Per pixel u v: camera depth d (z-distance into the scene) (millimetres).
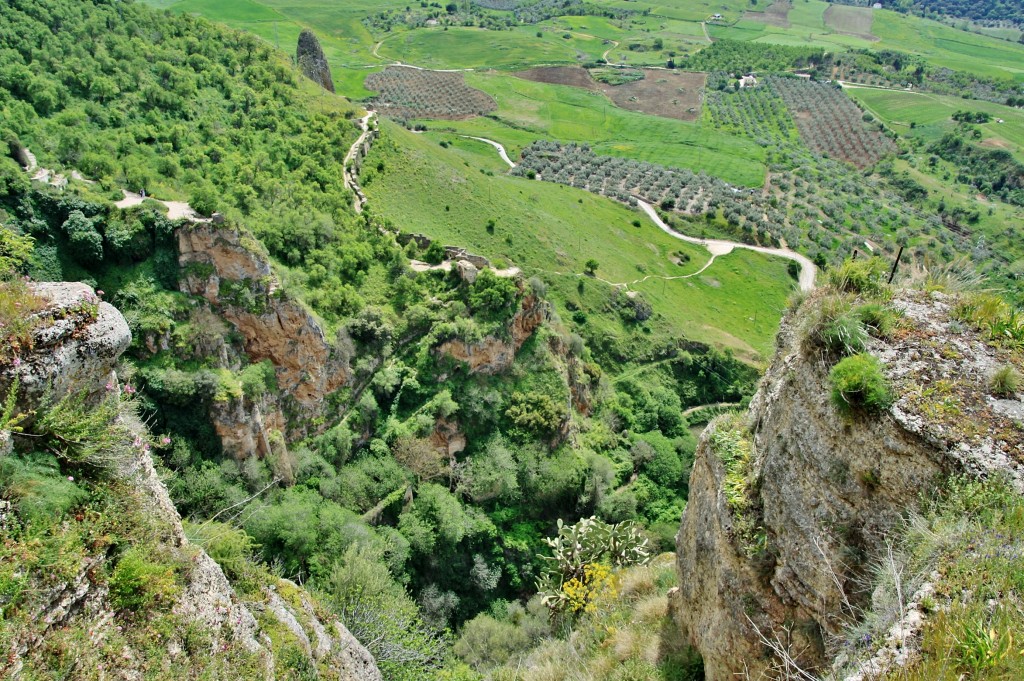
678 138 164750
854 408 12211
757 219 117312
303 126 77438
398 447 51031
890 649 9250
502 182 103812
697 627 17453
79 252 41312
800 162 149750
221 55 80875
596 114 178500
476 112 172250
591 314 77875
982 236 109125
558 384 59375
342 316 53469
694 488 18766
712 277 101375
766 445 15141
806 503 13117
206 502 38344
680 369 78438
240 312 44906
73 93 56281
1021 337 13133
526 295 59469
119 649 11188
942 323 13742
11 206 40594
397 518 47719
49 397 11250
